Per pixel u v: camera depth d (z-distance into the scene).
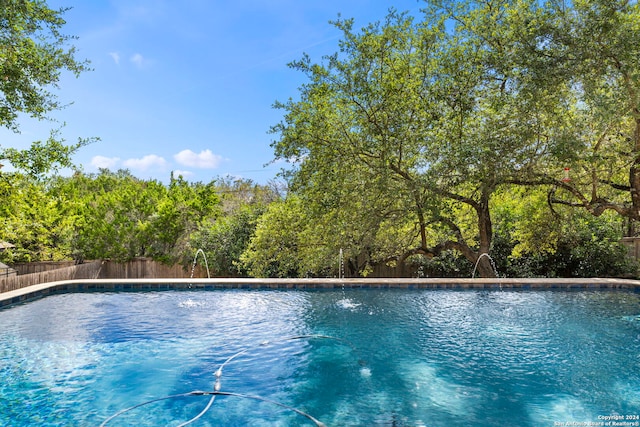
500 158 8.52
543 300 7.69
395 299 7.88
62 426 3.20
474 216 12.63
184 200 18.66
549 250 11.89
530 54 8.19
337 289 8.70
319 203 10.30
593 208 9.73
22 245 15.71
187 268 17.02
